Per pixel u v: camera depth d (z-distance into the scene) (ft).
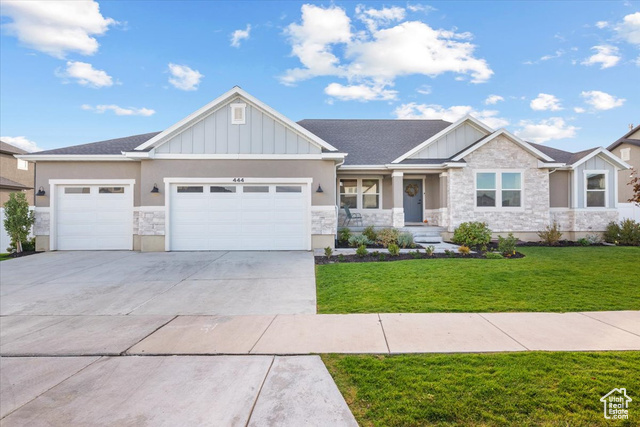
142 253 37.04
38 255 36.40
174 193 38.37
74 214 40.04
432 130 57.11
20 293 22.06
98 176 40.06
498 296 19.67
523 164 44.80
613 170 46.44
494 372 10.69
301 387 10.18
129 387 10.40
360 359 11.94
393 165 45.39
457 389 9.76
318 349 12.99
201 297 20.98
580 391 9.50
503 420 8.36
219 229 38.47
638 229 43.09
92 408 9.27
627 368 10.82
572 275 24.52
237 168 38.34
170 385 10.47
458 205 44.45
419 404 9.11
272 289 22.56
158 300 20.43
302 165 38.52
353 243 40.01
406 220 52.49
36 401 9.67
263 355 12.57
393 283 22.95
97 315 17.81
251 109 38.37
